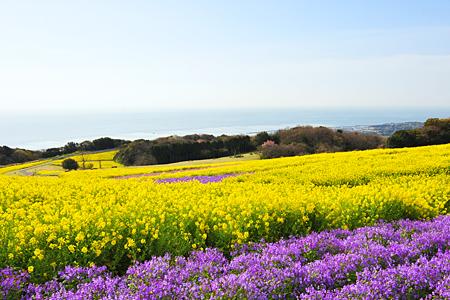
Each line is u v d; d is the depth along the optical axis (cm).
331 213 1062
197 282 640
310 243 819
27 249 755
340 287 650
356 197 1248
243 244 840
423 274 628
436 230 909
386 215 1141
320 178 2106
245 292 580
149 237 848
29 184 2017
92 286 618
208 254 775
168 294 589
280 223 997
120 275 771
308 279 639
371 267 682
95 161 9088
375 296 571
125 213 1037
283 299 596
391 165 2478
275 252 764
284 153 7350
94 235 827
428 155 2997
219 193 1591
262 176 2355
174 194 1499
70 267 691
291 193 1388
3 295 608
